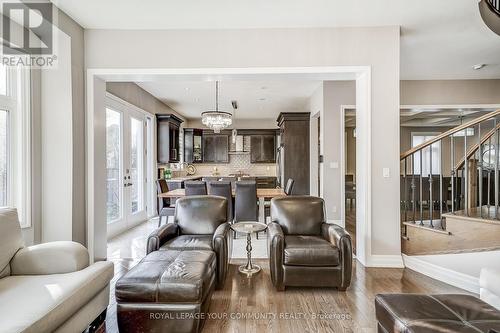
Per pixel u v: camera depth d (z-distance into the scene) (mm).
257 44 3295
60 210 3023
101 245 3412
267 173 9508
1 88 2693
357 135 3514
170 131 6918
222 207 3244
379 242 3281
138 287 1910
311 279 2621
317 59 3275
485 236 2508
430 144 3160
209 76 3395
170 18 3078
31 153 2877
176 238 2951
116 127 4922
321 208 3240
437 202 5629
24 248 2012
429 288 2713
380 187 3275
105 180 3514
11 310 1428
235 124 9477
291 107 7711
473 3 2799
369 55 3262
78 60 3174
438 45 3846
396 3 2803
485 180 4242
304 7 2869
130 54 3307
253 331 2037
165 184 5582
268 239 2926
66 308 1556
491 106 5516
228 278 2965
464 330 1297
